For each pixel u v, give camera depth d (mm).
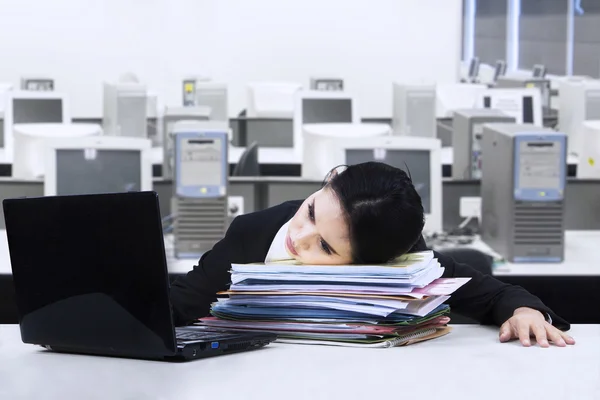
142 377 1567
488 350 1778
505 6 17344
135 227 1604
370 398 1453
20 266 1729
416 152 4336
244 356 1709
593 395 1475
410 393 1480
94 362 1669
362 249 1791
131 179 4273
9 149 7055
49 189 4207
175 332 1715
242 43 11867
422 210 1808
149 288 1613
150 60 11734
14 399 1452
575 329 1982
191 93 8312
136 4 11617
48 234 1684
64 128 5488
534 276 3846
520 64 16938
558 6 14945
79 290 1679
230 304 1865
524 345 1812
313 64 11977
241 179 4664
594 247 4422
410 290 1762
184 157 3988
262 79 11953
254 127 7934
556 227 4027
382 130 5285
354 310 1766
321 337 1807
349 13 11898
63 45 11570
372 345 1775
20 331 1797
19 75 11555
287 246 1890
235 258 2055
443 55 12000
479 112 5375
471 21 18453
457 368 1634
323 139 5176
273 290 1818
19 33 11500
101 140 4242
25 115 7074
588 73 13852
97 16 11562
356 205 1775
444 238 4430
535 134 3963
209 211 4016
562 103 7594
